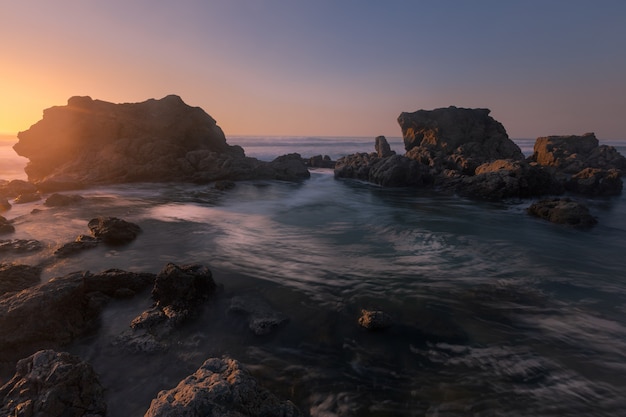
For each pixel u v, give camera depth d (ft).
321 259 42.06
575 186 103.86
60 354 18.93
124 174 104.94
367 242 50.37
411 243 50.44
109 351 22.61
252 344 24.27
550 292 34.32
